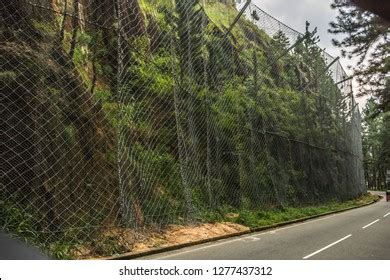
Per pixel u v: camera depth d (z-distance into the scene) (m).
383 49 20.25
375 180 91.75
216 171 17.55
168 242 11.56
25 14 10.22
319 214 23.62
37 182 9.18
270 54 24.56
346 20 19.09
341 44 19.77
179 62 16.86
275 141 23.59
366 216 23.75
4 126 9.00
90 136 11.02
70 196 9.86
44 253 8.10
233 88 20.42
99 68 13.62
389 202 43.84
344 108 39.28
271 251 10.96
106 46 14.18
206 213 15.45
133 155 12.98
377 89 21.78
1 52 9.34
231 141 19.12
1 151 8.87
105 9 14.60
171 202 13.95
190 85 16.80
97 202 10.58
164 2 17.39
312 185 28.20
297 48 29.31
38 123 9.55
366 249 11.53
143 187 12.81
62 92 10.49
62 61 11.02
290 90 27.47
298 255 10.38
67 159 10.06
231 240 13.09
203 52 18.33
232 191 18.42
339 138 36.81
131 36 15.38
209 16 20.06
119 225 10.91
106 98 12.84
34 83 9.73
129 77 14.61
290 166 24.95
